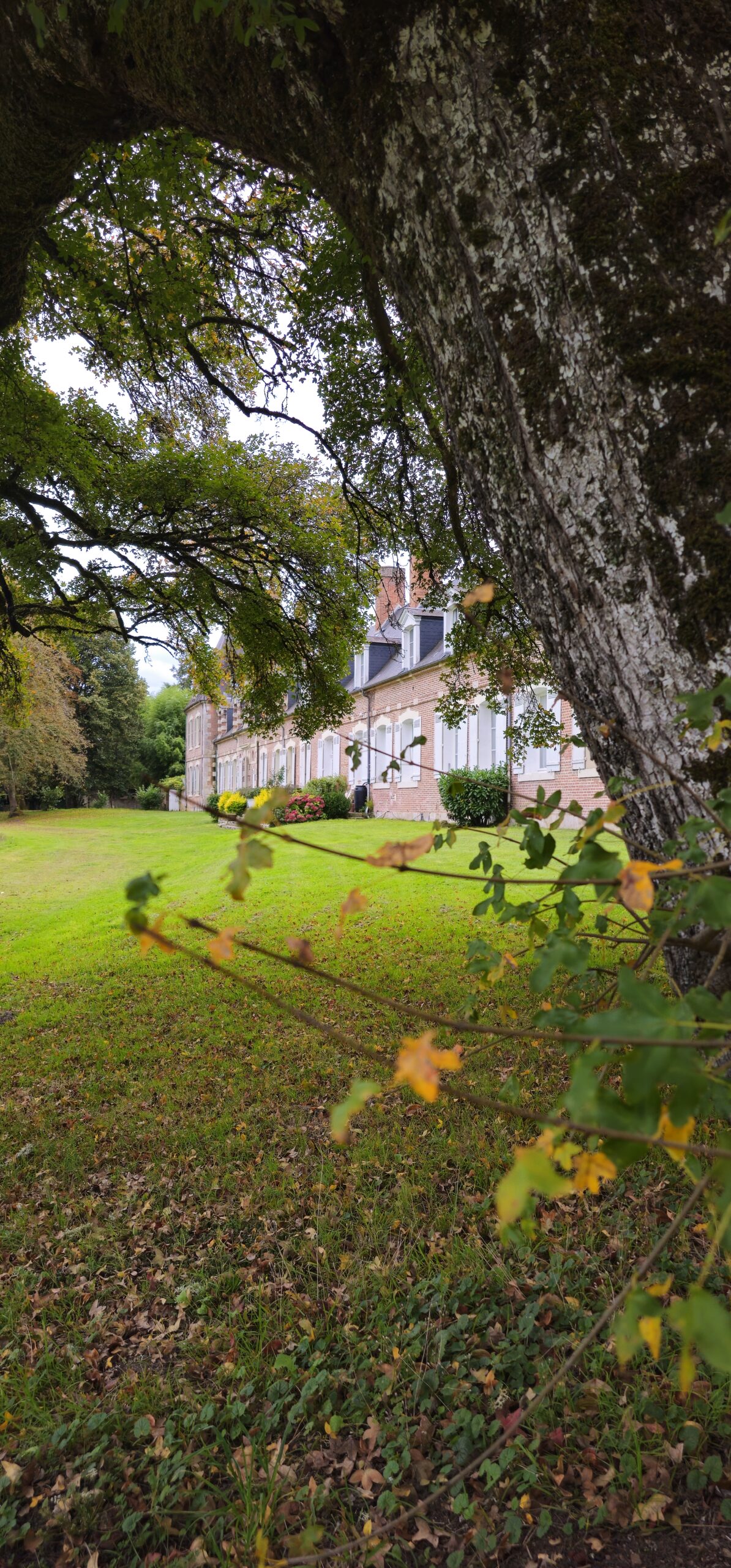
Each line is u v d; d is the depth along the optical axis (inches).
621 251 56.7
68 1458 89.5
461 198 64.1
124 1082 212.5
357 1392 91.4
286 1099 188.5
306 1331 104.5
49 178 129.3
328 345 241.0
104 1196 152.0
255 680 385.1
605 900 41.0
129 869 735.1
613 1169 26.7
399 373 188.2
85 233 217.9
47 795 1736.0
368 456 268.4
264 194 229.9
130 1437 91.4
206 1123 178.7
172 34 83.4
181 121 98.6
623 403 56.5
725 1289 94.0
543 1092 162.9
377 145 70.1
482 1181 135.4
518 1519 72.5
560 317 59.2
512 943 318.7
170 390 311.9
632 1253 107.0
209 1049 233.5
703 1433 78.2
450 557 278.1
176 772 2188.7
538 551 64.3
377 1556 70.7
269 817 35.5
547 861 52.3
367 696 1070.4
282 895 504.7
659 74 58.8
